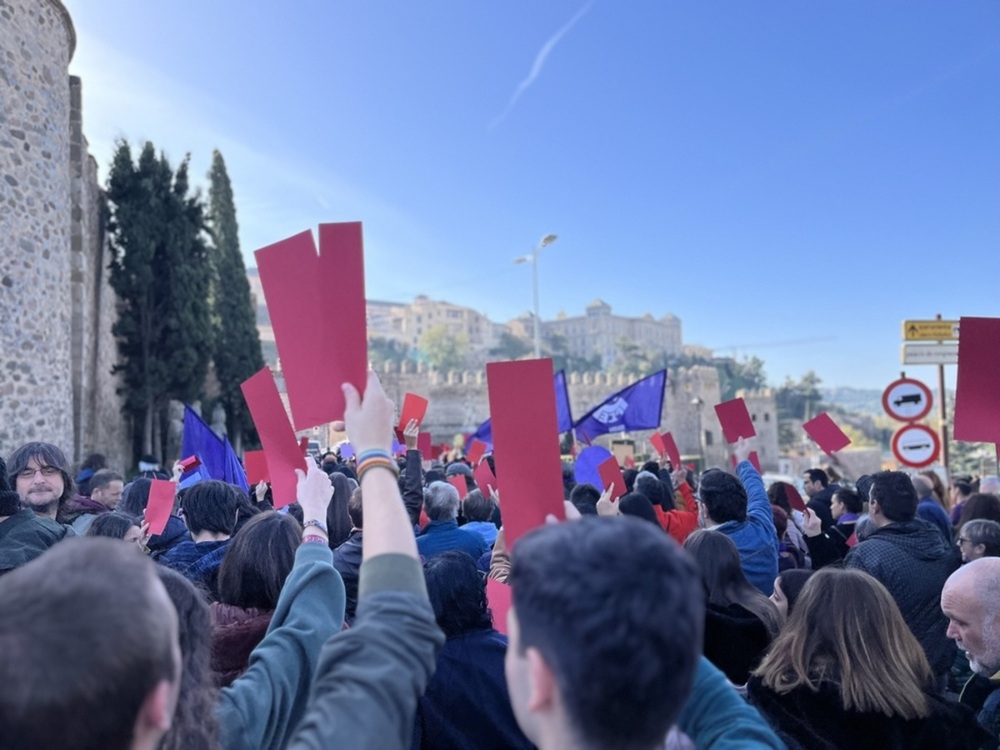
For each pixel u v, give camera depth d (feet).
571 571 3.64
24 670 3.07
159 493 13.43
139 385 63.77
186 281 64.75
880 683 6.93
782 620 9.97
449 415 122.72
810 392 354.13
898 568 11.95
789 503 20.98
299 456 8.55
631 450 58.85
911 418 32.07
